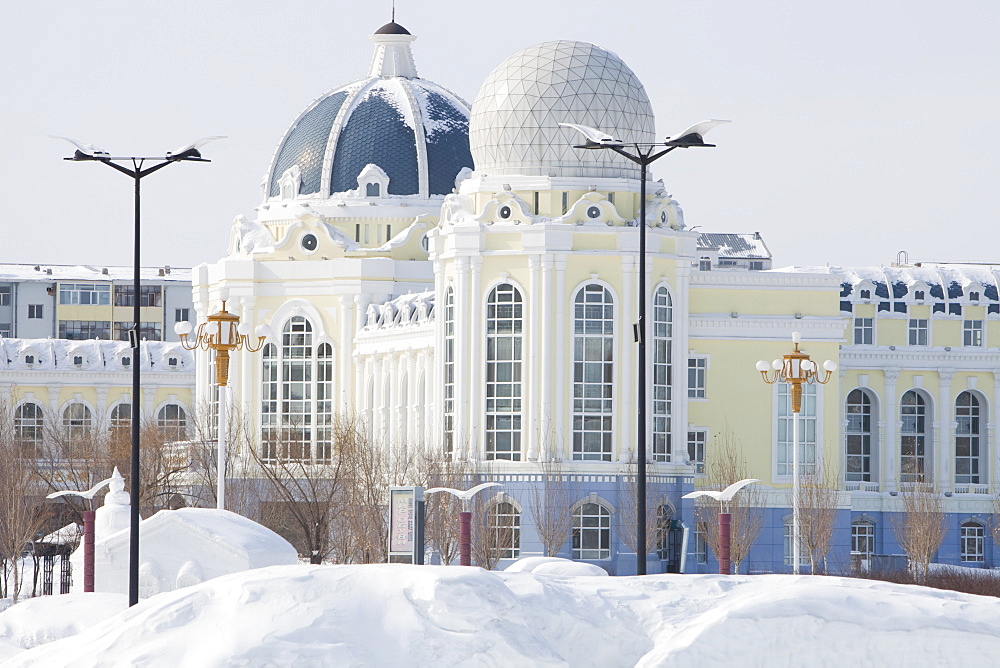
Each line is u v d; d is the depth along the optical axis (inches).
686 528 5329.7
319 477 5777.6
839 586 2290.8
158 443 6501.0
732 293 5851.4
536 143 5629.9
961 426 6471.5
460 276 5526.6
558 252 5442.9
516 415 5477.4
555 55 5708.7
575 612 2263.8
